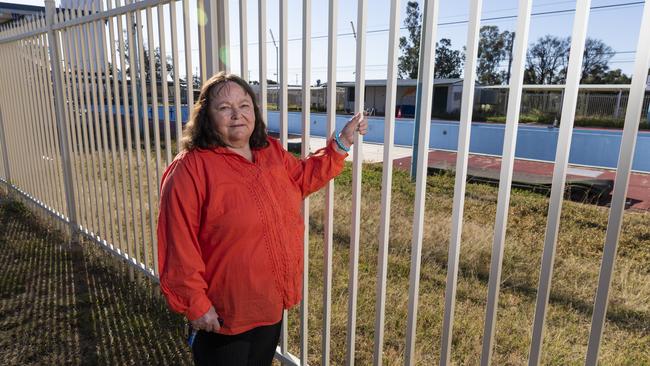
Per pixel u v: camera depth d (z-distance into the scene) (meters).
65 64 3.88
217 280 1.61
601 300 1.27
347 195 6.33
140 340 2.89
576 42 1.19
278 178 1.69
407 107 23.75
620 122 14.27
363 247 4.33
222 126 1.56
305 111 2.02
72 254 4.22
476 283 3.60
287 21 2.02
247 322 1.68
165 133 2.85
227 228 1.55
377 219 5.16
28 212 5.45
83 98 3.81
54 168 4.63
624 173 1.16
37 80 4.57
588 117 15.07
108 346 2.84
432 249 4.20
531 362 1.48
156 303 3.30
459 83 20.08
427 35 1.49
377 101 24.27
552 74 36.75
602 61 32.12
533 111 14.40
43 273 3.86
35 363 2.68
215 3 2.39
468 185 7.84
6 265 4.02
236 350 1.73
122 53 3.18
